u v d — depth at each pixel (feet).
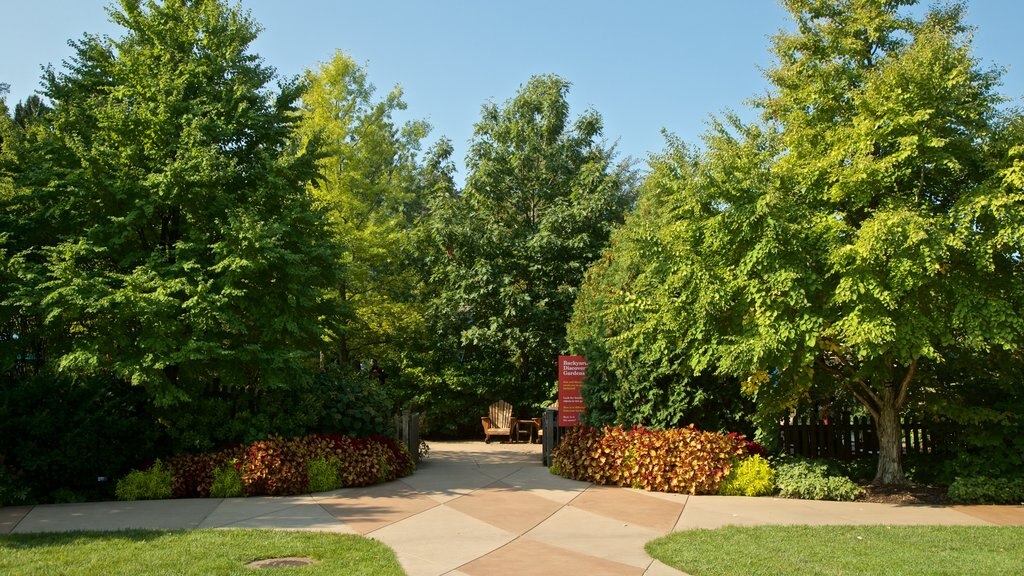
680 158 36.11
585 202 68.69
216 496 32.83
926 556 22.06
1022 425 33.50
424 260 73.26
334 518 28.25
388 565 21.02
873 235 27.89
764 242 30.60
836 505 31.68
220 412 36.45
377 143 69.41
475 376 69.26
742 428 38.78
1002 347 31.81
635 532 26.32
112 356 33.53
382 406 42.16
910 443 39.42
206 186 34.88
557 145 74.38
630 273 41.83
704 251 33.94
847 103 34.58
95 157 33.19
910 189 32.68
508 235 69.41
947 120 31.12
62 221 35.37
